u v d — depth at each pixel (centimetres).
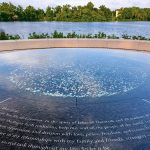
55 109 610
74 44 1523
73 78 891
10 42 1366
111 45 1512
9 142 461
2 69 983
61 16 9706
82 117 567
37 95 707
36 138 475
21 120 548
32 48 1447
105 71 995
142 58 1247
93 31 4603
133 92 746
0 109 604
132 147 450
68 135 488
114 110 609
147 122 547
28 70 981
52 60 1175
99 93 735
